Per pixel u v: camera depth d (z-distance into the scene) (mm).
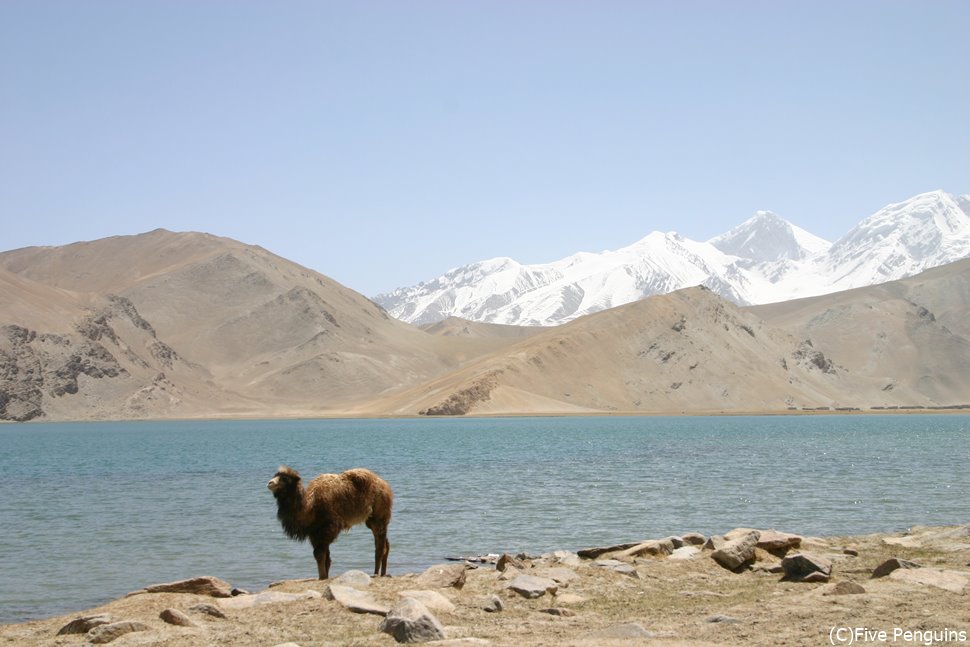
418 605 14266
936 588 16969
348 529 20312
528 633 14281
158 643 13977
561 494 45000
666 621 15117
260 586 23609
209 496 46844
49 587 23922
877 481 51156
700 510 38281
